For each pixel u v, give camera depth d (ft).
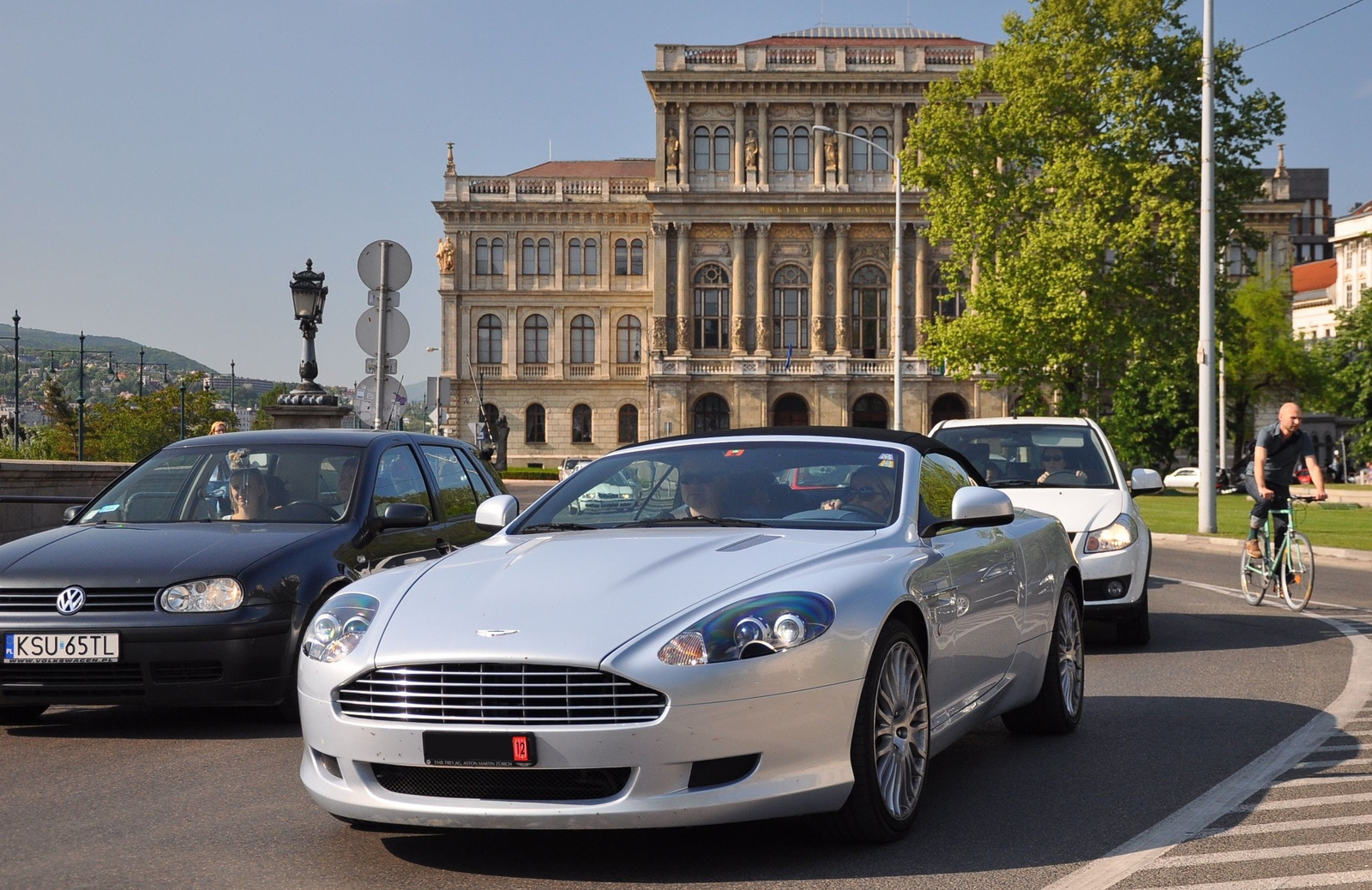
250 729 26.03
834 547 18.24
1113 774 21.48
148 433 253.85
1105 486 40.29
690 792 15.37
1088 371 152.15
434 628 16.30
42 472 54.54
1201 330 90.27
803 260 261.24
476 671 15.76
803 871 16.01
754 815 15.62
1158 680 31.48
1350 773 21.31
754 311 260.62
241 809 19.31
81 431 170.81
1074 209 144.77
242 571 25.35
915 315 259.60
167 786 20.92
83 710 28.40
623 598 16.40
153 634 24.50
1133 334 143.13
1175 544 87.56
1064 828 18.04
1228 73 146.30
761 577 16.88
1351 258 422.41
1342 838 17.40
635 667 15.34
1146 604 37.70
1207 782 20.79
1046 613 24.20
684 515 20.34
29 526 51.47
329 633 17.01
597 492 21.33
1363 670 32.65
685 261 259.80
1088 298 143.23
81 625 24.47
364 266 46.93
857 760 16.58
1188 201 143.02
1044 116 148.87
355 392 47.16
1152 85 141.18
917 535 19.76
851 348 260.83
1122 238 140.15
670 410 259.19
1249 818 18.52
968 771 21.93
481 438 218.38
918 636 18.69
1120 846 17.10
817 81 259.19
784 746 15.78
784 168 262.26
